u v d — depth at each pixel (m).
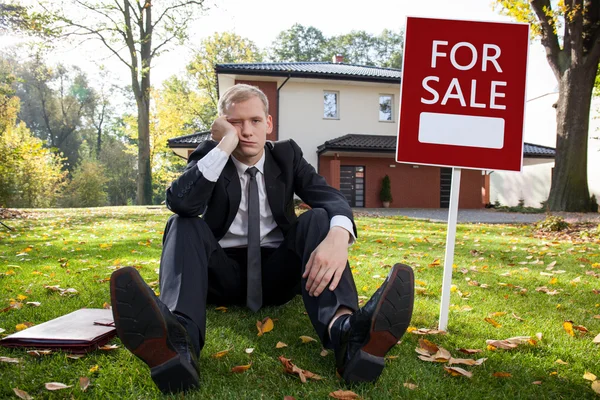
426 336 2.21
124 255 4.86
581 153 15.79
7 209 13.09
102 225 9.27
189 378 1.44
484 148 2.32
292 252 2.10
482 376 1.75
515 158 2.31
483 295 3.18
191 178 1.84
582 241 7.59
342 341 1.55
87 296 2.92
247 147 2.03
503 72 2.35
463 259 4.95
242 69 18.27
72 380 1.62
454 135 2.32
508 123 2.33
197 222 1.87
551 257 5.29
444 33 2.37
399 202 20.78
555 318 2.63
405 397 1.52
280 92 19.78
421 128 2.34
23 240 6.48
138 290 1.30
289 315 2.51
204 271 1.75
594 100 22.34
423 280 3.66
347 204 2.03
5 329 2.24
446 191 21.39
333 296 1.69
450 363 1.82
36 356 1.85
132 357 1.83
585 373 1.76
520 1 15.97
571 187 15.87
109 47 26.30
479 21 2.36
